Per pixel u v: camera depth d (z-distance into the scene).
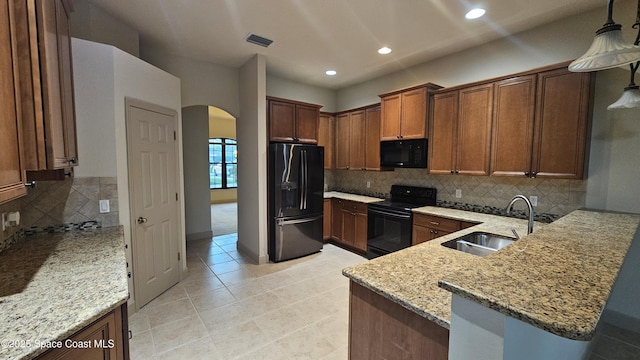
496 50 3.15
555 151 2.52
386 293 1.24
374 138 4.34
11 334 0.96
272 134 3.89
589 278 0.95
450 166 3.27
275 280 3.34
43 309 1.12
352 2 2.42
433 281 1.34
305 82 4.90
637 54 1.40
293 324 2.45
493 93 2.88
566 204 2.70
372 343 1.36
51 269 1.51
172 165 3.15
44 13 1.30
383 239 3.86
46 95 1.32
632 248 2.26
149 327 2.38
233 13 2.61
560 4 2.42
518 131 2.72
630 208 2.38
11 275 1.43
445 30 2.93
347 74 4.44
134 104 2.60
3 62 1.03
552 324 0.68
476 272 1.00
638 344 2.18
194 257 4.12
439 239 2.13
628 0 2.34
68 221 2.27
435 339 1.10
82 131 2.29
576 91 2.39
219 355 2.06
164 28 2.91
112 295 1.24
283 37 3.11
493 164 2.91
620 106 2.05
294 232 4.02
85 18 2.49
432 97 3.46
